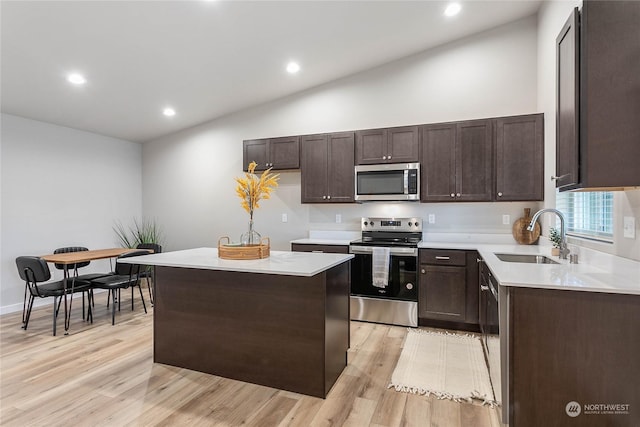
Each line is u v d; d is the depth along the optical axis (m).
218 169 5.14
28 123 4.28
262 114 4.82
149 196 5.64
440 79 4.00
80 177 4.85
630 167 1.60
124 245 5.39
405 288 3.57
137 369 2.64
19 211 4.18
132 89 3.88
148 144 5.63
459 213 3.94
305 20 3.09
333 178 4.08
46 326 3.63
